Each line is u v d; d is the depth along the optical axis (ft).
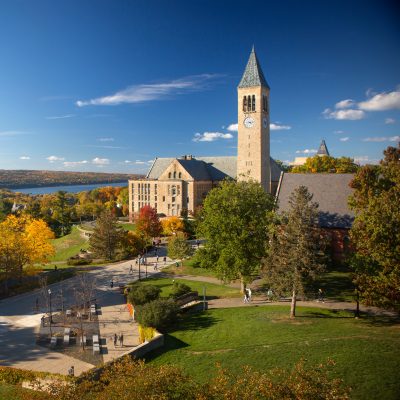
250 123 372.58
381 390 84.17
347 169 392.88
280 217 160.15
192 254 257.55
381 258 110.83
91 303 188.34
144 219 317.83
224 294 186.60
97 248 286.87
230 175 470.39
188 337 135.54
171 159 495.82
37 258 232.53
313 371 67.05
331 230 212.84
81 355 132.87
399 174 132.16
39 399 77.41
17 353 135.13
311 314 144.97
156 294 174.91
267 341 121.39
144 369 71.15
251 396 61.77
